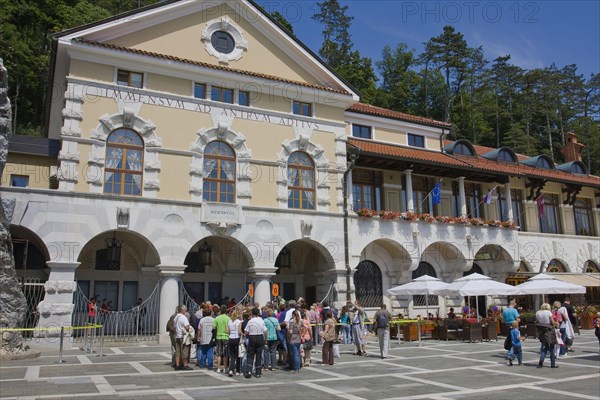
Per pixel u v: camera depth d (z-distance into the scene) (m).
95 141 23.17
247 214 25.75
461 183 34.12
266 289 25.61
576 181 39.06
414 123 35.72
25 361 17.14
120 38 24.88
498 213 36.78
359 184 31.58
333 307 27.34
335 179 28.84
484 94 81.44
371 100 70.69
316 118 28.95
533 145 74.31
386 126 34.81
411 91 77.56
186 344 15.65
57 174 22.84
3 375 14.16
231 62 27.27
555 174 40.06
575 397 11.63
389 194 32.47
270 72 28.36
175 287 23.64
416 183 33.84
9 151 24.17
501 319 28.08
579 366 16.77
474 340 24.80
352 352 20.91
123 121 23.97
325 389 12.61
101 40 24.42
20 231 22.92
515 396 11.75
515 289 25.56
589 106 87.62
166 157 24.62
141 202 23.44
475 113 76.50
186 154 25.03
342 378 14.38
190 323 17.59
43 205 21.58
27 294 24.11
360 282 30.55
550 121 81.56
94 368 15.66
